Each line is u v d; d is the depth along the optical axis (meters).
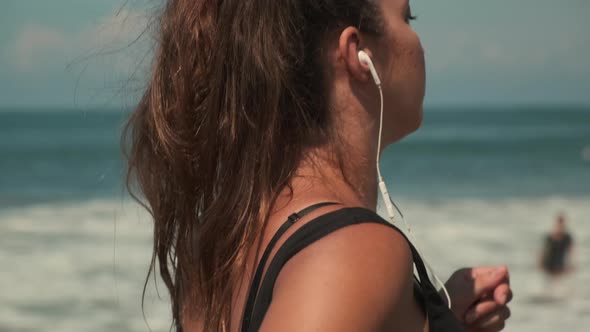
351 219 1.59
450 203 31.84
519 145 75.25
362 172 1.89
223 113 1.88
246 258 1.79
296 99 1.84
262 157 1.82
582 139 85.44
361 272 1.50
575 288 17.06
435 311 1.63
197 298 1.99
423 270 1.65
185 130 1.94
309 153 1.84
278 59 1.83
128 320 13.96
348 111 1.88
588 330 13.84
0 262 19.41
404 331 1.54
